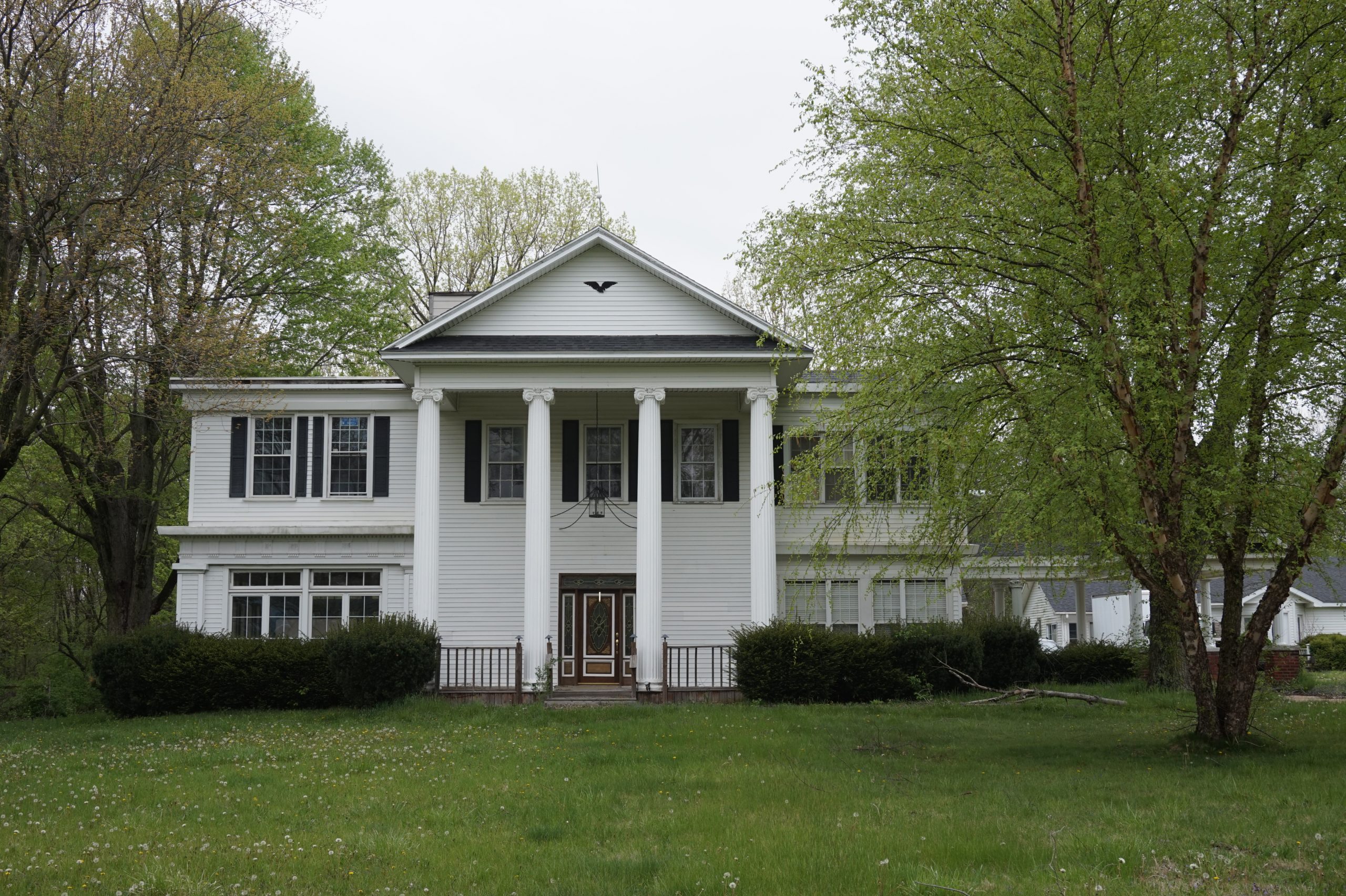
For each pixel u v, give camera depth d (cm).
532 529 2633
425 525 2628
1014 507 1453
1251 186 1489
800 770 1534
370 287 4034
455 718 2272
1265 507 1472
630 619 2856
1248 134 1509
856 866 959
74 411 3058
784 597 2861
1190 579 1579
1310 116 1500
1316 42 1466
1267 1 1466
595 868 972
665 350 2642
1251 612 4534
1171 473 1509
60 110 2294
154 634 2589
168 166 2416
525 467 2867
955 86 1499
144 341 2422
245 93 2708
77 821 1223
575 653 2842
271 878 959
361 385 2872
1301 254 1510
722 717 2191
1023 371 1509
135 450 2995
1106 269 1469
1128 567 1697
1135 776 1432
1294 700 2538
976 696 2539
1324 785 1331
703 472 2898
